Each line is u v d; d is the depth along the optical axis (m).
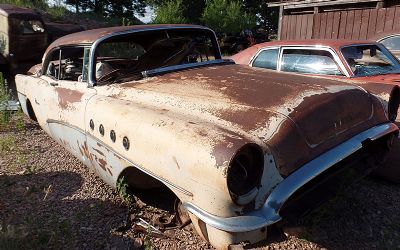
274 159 2.38
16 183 4.18
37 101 4.92
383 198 3.76
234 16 24.56
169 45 4.47
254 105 2.73
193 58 4.62
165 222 3.30
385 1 11.08
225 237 2.28
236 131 2.51
